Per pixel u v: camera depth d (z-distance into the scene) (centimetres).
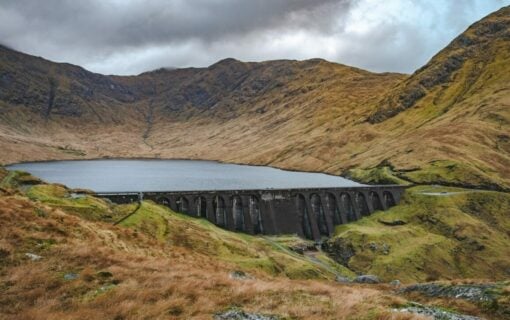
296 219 17288
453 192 19875
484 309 3284
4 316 2209
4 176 12950
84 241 4119
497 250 15412
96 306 2455
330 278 11131
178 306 2531
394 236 15912
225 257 9556
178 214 13725
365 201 19500
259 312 2556
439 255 14812
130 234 5750
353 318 2467
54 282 2798
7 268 2961
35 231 3922
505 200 18775
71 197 10675
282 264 10844
